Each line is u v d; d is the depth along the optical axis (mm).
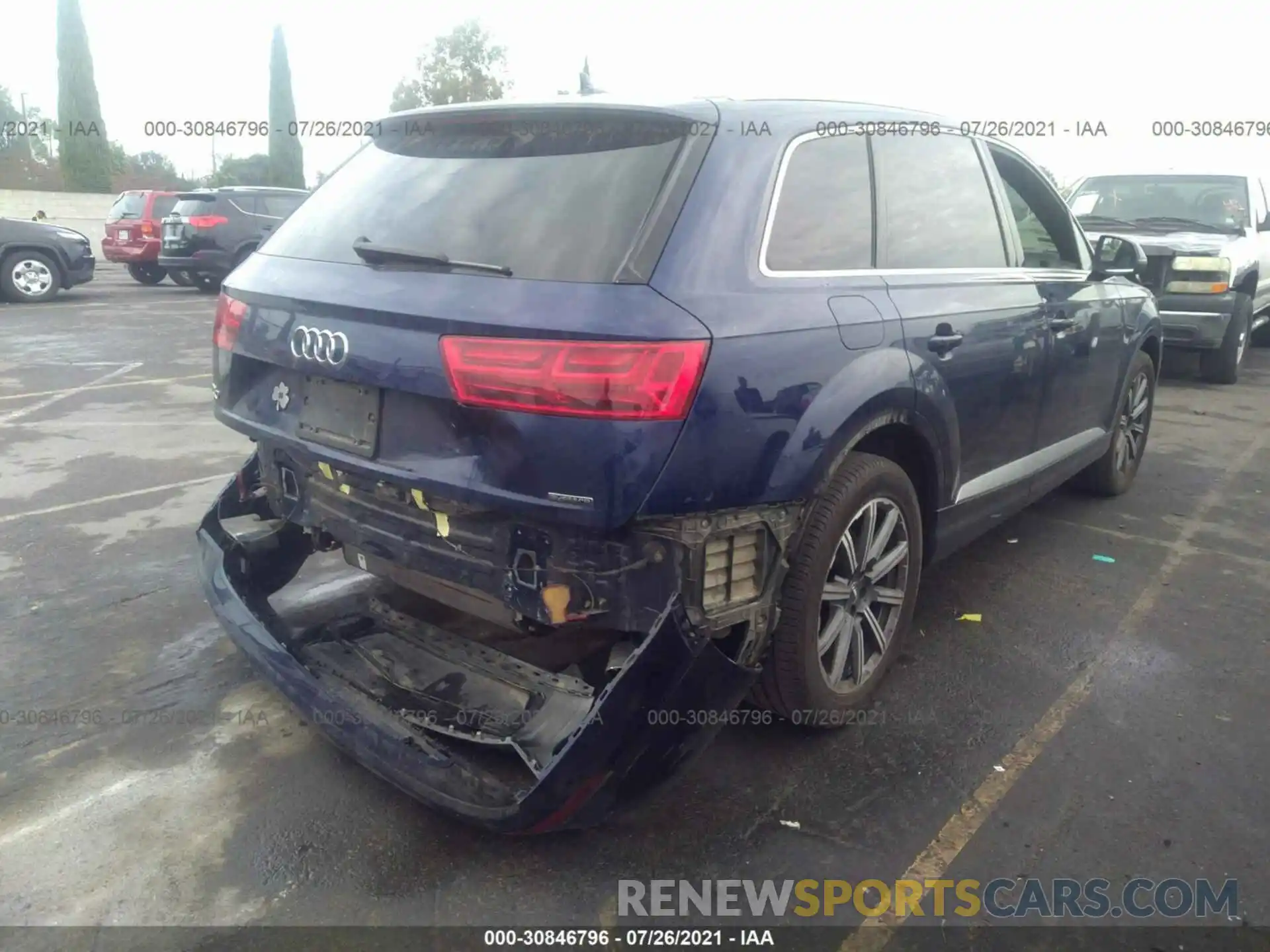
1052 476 4590
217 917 2451
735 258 2646
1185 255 8938
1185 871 2662
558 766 2326
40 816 2797
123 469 6094
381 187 3105
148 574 4457
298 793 2926
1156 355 5855
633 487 2367
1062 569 4738
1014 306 3852
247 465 3590
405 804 2883
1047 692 3580
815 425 2746
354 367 2682
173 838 2721
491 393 2406
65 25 31438
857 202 3193
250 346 3076
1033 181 4453
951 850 2730
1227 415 8195
